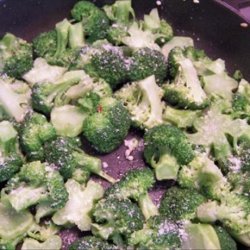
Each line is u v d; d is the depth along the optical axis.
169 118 0.36
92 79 0.36
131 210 0.31
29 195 0.32
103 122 0.34
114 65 0.36
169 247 0.30
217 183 0.33
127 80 0.37
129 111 0.36
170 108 0.36
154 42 0.39
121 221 0.31
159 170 0.34
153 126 0.35
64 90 0.36
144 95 0.36
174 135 0.33
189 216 0.32
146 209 0.33
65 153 0.33
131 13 0.40
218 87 0.37
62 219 0.32
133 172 0.33
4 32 0.40
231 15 0.37
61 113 0.36
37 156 0.34
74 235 0.33
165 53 0.39
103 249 0.31
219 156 0.34
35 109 0.36
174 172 0.34
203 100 0.36
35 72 0.38
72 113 0.36
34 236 0.32
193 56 0.38
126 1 0.40
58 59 0.38
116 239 0.31
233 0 0.39
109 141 0.35
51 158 0.34
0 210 0.32
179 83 0.36
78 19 0.40
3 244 0.31
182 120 0.35
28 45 0.39
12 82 0.37
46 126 0.34
